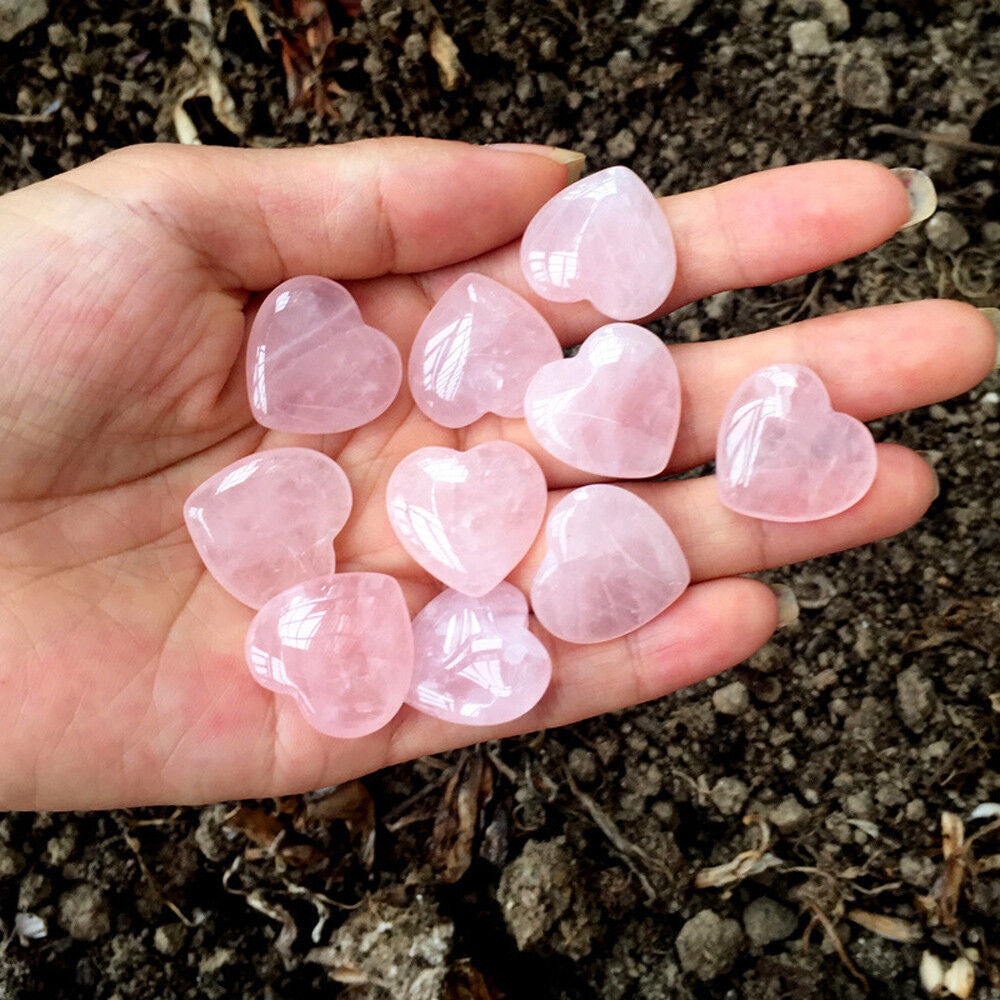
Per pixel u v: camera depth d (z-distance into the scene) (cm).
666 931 19
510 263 18
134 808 19
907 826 19
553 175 17
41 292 15
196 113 21
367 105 21
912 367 16
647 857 19
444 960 19
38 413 15
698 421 17
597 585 16
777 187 17
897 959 19
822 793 20
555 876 19
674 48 21
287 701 16
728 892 19
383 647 16
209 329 16
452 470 17
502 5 21
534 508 17
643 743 20
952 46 21
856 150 21
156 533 16
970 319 16
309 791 18
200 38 21
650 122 21
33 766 15
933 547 20
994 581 20
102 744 15
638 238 17
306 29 21
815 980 19
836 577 20
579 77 21
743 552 17
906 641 20
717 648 16
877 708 20
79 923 19
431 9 21
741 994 19
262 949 20
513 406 17
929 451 21
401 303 18
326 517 17
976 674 20
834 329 17
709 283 18
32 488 16
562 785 20
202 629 16
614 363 16
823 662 20
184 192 15
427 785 20
